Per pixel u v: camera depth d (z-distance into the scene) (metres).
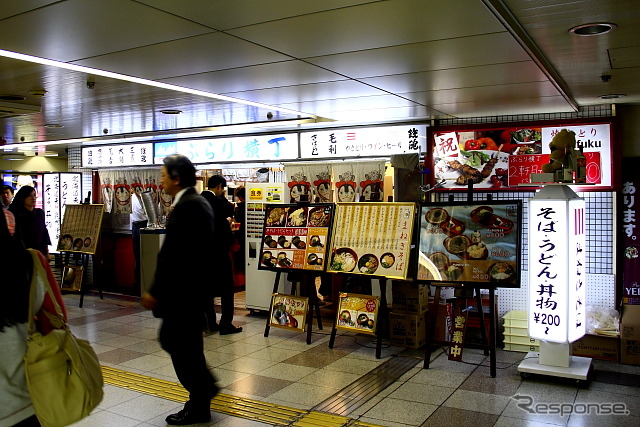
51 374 2.37
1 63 4.78
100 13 3.45
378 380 5.12
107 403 4.57
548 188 5.01
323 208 6.48
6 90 6.04
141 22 3.64
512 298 6.86
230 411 4.38
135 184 10.87
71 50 4.34
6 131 9.72
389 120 8.20
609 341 5.72
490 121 7.43
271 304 6.71
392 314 6.23
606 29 3.81
